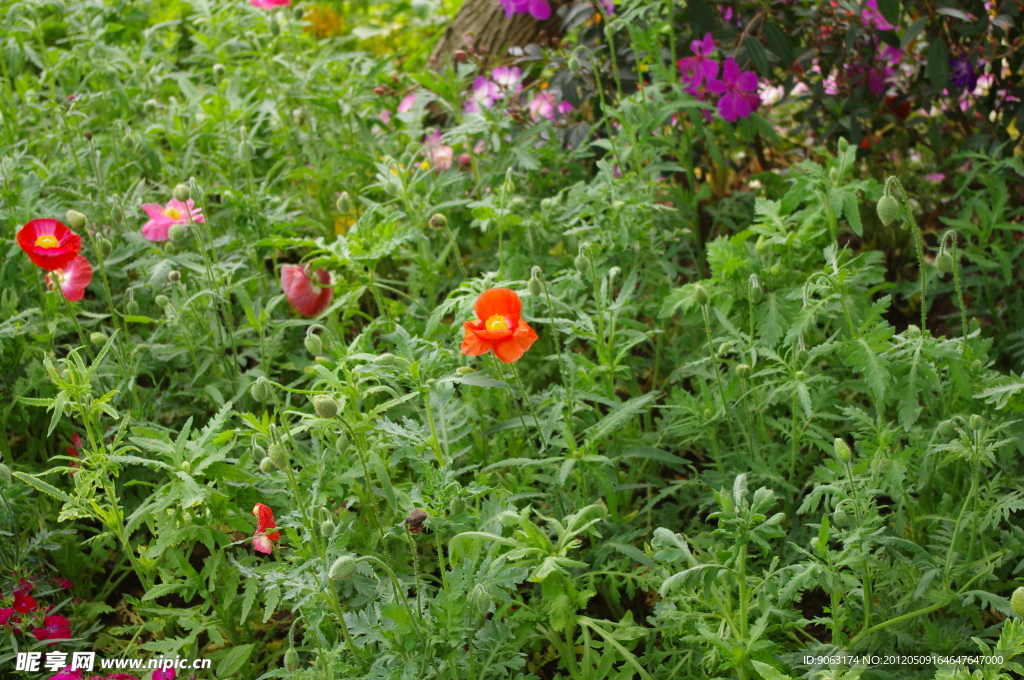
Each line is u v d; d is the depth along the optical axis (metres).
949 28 2.17
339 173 2.18
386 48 2.85
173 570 1.86
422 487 1.76
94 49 2.33
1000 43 2.15
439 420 1.81
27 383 1.96
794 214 1.99
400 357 1.79
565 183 2.20
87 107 2.22
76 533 1.89
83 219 1.87
